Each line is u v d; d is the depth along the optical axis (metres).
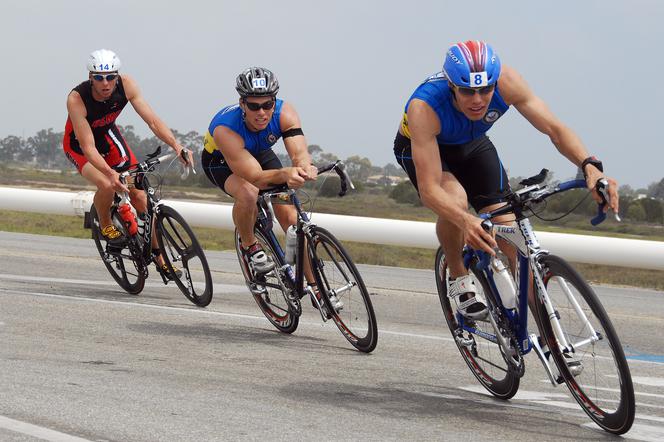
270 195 7.16
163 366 5.91
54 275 10.82
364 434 4.45
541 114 5.34
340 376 5.90
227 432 4.35
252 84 6.72
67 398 4.86
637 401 5.54
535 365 6.59
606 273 14.84
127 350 6.43
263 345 6.94
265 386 5.45
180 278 8.94
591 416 4.73
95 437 4.17
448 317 5.99
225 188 7.57
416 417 4.88
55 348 6.34
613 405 4.56
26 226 20.33
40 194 16.66
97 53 8.80
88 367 5.73
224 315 8.35
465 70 5.00
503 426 4.76
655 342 8.13
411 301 10.08
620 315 9.59
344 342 7.30
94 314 7.97
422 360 6.66
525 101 5.38
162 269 9.05
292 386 5.50
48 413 4.54
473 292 5.50
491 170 5.91
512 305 5.14
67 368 5.65
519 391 5.75
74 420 4.44
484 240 4.91
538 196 4.80
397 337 7.67
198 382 5.46
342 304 6.94
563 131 5.27
